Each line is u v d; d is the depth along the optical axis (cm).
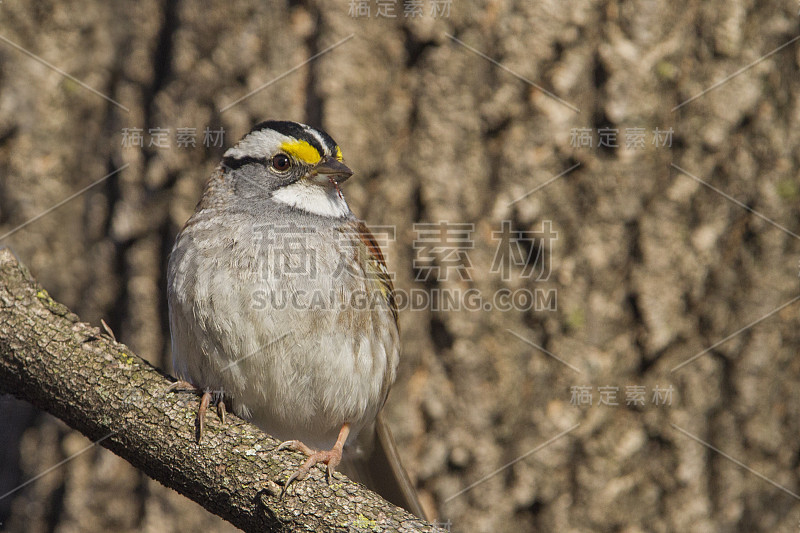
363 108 962
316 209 824
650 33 954
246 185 828
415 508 878
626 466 962
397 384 961
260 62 984
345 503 638
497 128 960
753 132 979
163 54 1030
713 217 973
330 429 841
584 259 960
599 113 959
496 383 955
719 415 988
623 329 967
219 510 666
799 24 986
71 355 701
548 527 956
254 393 777
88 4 1073
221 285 761
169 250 1005
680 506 969
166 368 1002
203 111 998
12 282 724
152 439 679
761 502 998
